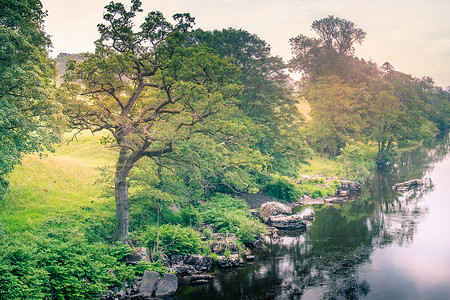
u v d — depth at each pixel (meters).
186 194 28.72
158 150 22.81
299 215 35.72
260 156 28.75
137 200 26.97
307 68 106.06
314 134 72.75
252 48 42.47
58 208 24.45
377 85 88.06
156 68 22.69
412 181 51.56
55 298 15.91
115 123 22.66
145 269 19.88
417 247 26.03
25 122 17.44
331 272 21.70
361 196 46.34
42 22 19.86
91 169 33.91
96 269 17.80
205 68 24.75
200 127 25.48
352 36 110.69
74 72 21.50
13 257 15.47
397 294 18.78
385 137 74.44
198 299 18.16
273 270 22.02
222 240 25.23
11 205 23.08
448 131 138.00
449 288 19.45
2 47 16.25
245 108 43.00
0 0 16.80
